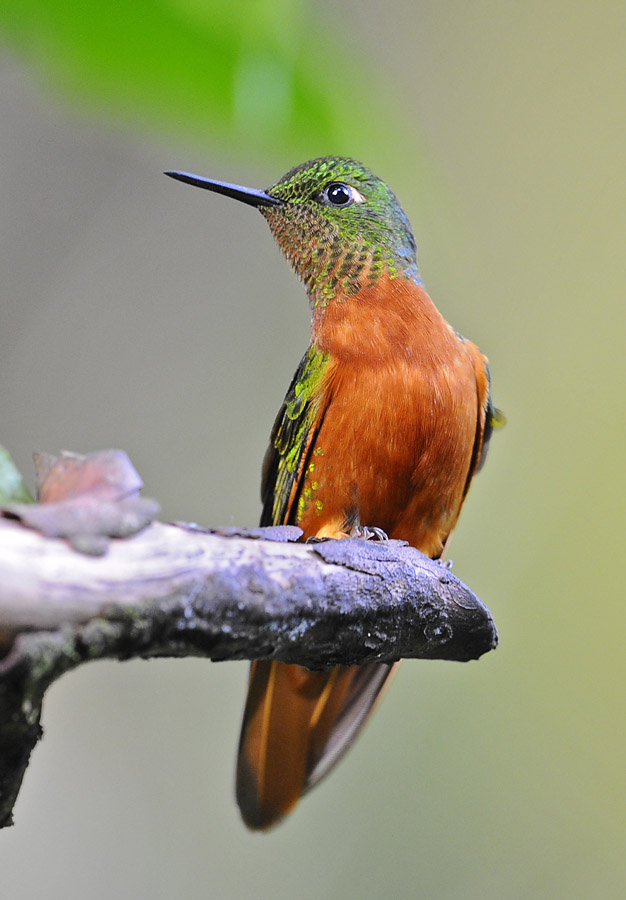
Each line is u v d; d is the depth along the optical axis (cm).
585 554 1260
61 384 1198
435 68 1323
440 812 1119
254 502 1214
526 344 1328
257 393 1242
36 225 1198
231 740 1183
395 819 1112
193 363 1234
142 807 1110
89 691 1168
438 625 494
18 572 326
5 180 1178
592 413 1305
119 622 340
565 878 1080
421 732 1170
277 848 1099
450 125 1313
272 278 1272
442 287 1307
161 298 1243
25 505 344
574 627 1236
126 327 1225
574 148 1341
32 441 1176
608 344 1312
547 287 1331
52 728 1132
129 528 354
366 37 1276
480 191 1330
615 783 1150
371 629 454
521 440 1304
